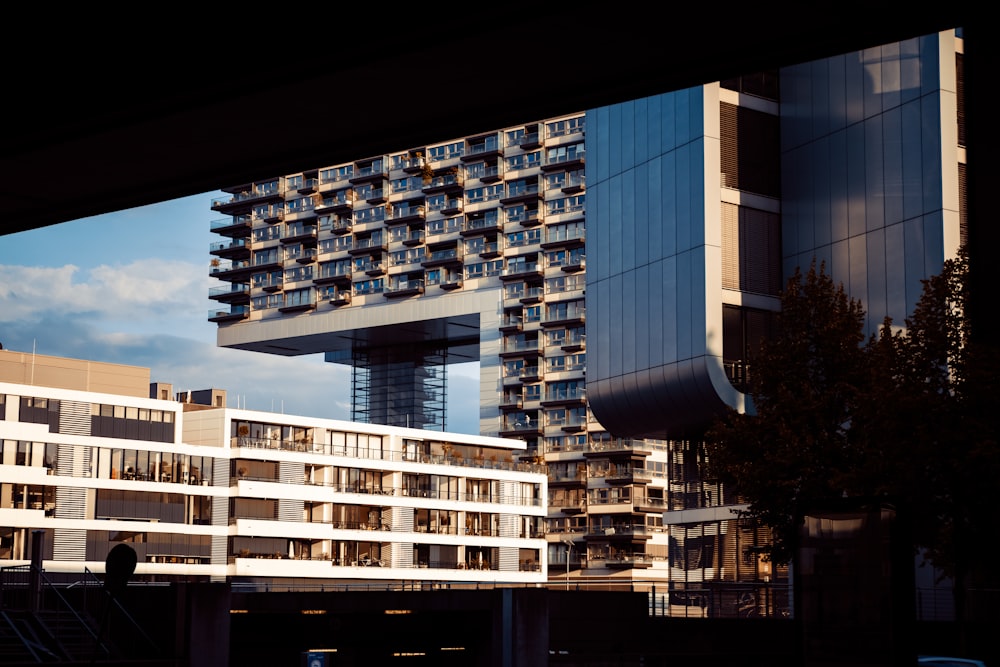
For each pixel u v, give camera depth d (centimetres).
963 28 1756
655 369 5562
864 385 3622
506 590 4316
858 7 1728
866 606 1316
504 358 14825
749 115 5472
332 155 2303
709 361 5241
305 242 16400
